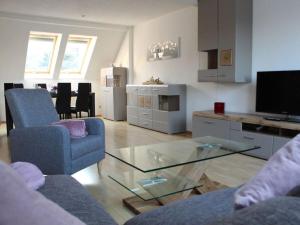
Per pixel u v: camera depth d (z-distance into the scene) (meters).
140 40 7.18
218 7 4.41
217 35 4.46
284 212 0.57
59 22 6.62
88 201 1.40
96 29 7.29
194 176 2.53
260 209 0.60
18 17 6.18
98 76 8.43
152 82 6.40
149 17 6.43
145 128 6.34
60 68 7.75
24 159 2.65
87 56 8.04
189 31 5.58
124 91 7.61
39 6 5.54
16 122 2.76
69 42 7.61
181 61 5.86
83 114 8.07
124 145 4.67
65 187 1.53
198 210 1.27
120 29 7.38
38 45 7.34
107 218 1.27
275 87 3.84
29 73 7.68
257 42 4.30
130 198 2.44
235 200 0.91
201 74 4.81
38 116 2.96
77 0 5.11
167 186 2.39
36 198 0.74
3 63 7.00
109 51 8.04
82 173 3.20
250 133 3.88
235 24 4.18
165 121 5.70
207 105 5.32
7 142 4.76
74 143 2.70
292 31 3.85
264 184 0.93
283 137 3.51
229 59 4.30
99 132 3.08
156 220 1.19
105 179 3.01
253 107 4.44
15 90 2.84
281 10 3.95
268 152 3.67
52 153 2.54
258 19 4.25
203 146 2.70
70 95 6.48
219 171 3.27
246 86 4.53
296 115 3.66
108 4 5.37
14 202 0.69
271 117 3.91
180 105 5.74
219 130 4.34
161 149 2.68
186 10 5.60
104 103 7.93
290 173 0.94
